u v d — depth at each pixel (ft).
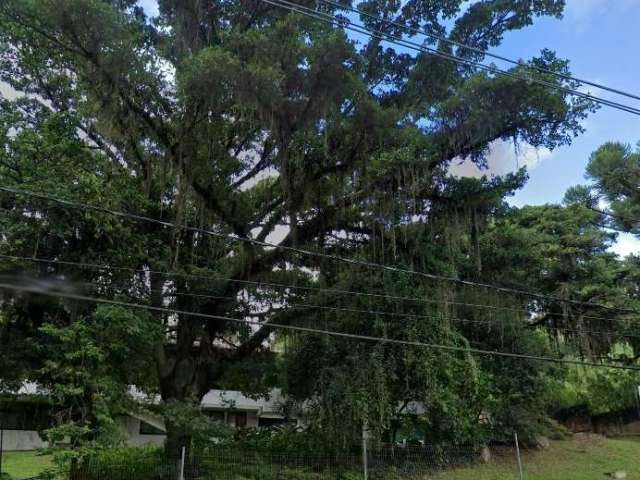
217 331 61.11
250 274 56.75
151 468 49.90
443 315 55.88
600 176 81.20
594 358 75.92
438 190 53.57
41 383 44.42
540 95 45.88
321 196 54.85
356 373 54.75
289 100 45.01
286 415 67.36
